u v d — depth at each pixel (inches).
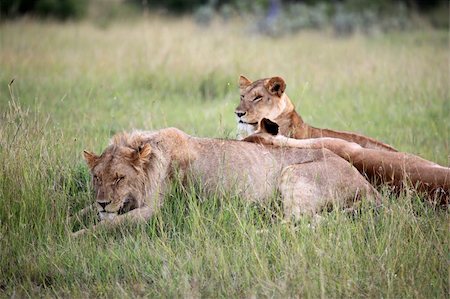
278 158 442.3
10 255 374.0
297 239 378.3
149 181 406.3
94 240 390.0
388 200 416.5
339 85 820.6
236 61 894.4
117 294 340.2
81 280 357.1
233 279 352.5
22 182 412.2
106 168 393.1
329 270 351.6
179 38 1071.6
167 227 410.3
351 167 432.5
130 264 366.3
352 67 912.3
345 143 460.1
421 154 547.5
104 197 390.0
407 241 382.3
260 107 564.1
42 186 414.0
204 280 352.5
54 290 345.4
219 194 424.5
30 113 602.2
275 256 367.6
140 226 403.9
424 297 331.9
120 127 615.8
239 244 382.6
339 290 337.1
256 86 570.6
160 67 853.8
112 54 973.2
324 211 414.6
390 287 337.7
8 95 730.8
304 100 762.8
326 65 948.0
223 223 402.3
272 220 402.9
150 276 359.3
